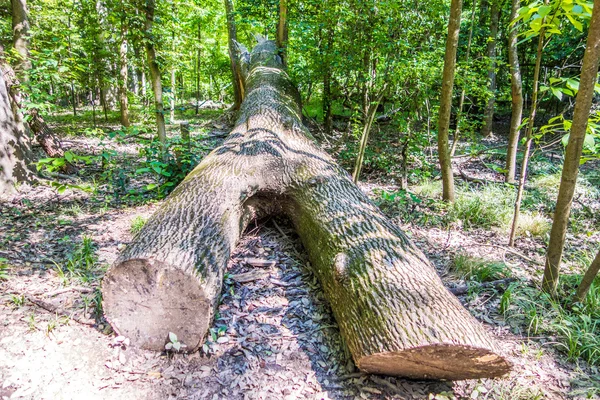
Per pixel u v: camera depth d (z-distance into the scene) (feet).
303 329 7.87
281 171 11.84
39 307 7.91
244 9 22.44
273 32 24.40
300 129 15.26
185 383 6.47
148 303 7.12
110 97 42.27
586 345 7.23
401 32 13.66
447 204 14.23
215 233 8.64
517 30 15.28
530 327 7.82
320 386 6.55
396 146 20.95
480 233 12.73
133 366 6.81
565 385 6.60
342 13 13.88
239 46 29.81
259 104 16.93
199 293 6.95
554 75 12.65
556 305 8.38
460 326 6.15
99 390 6.22
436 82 16.75
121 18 14.97
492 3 23.02
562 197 7.93
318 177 11.45
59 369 6.52
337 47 15.24
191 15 34.06
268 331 7.74
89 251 9.92
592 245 11.78
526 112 31.48
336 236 8.95
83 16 25.49
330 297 8.08
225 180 10.75
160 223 8.54
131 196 14.32
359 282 7.40
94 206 13.83
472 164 20.98
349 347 6.85
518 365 7.02
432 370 6.50
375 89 14.99
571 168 7.60
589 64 6.71
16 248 10.25
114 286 7.10
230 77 41.06
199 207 9.34
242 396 6.27
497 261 10.49
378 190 14.70
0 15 23.72
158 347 7.24
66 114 37.68
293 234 11.96
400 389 6.60
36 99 15.11
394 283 7.13
